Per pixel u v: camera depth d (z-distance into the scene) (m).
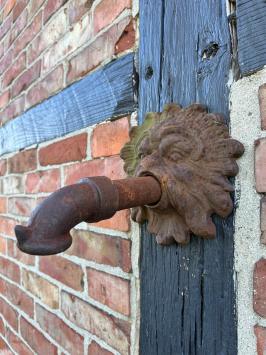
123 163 0.49
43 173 0.71
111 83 0.51
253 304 0.33
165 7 0.43
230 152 0.34
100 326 0.53
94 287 0.55
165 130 0.37
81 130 0.58
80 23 0.60
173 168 0.36
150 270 0.44
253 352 0.33
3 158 0.94
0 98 0.98
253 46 0.33
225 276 0.35
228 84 0.35
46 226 0.29
